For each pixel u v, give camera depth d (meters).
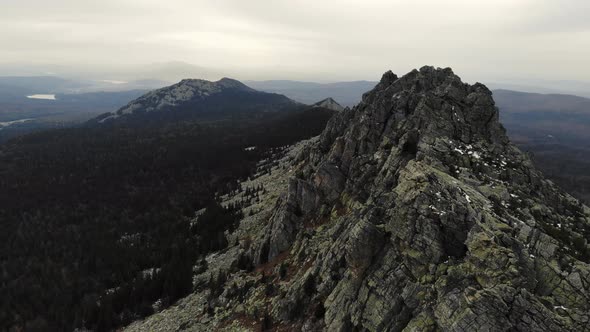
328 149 84.19
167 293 78.38
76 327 79.81
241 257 74.69
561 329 27.62
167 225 137.00
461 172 46.00
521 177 51.03
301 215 69.12
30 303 93.00
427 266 35.09
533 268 32.12
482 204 38.78
